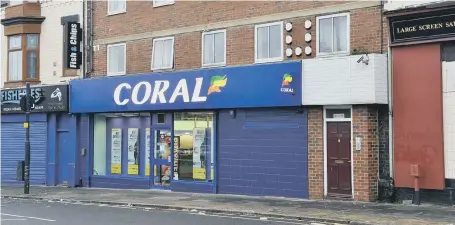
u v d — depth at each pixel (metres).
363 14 14.59
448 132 13.22
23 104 19.19
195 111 18.16
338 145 14.96
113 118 21.02
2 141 24.02
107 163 21.05
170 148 19.00
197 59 18.11
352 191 14.57
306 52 15.59
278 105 15.70
